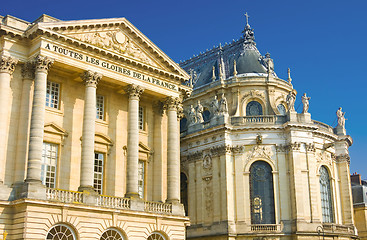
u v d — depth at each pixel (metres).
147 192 43.34
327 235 51.78
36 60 35.34
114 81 40.41
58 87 39.25
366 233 67.38
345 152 59.97
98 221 35.62
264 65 62.94
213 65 66.31
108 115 41.94
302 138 53.56
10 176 34.41
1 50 35.50
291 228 51.31
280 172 53.16
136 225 38.03
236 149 54.19
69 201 34.09
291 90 61.50
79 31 38.22
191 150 57.91
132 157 39.59
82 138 37.25
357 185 70.94
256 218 52.44
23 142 35.12
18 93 36.09
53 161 37.56
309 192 52.44
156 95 44.28
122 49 40.94
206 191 54.94
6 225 32.50
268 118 55.00
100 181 40.38
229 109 59.09
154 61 43.38
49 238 33.38
